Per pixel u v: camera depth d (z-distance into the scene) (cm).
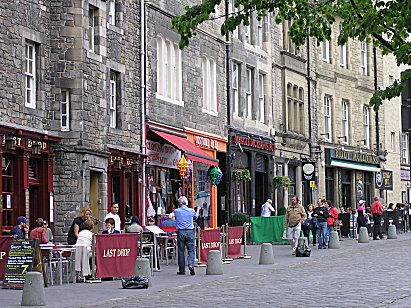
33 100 3225
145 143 3931
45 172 3256
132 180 3816
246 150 4994
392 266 3047
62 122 3341
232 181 4816
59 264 2655
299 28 2783
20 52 3102
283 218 4538
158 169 4109
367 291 2253
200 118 4519
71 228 2875
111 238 2700
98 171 3469
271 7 2603
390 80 7219
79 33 3347
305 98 5825
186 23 2539
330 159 6050
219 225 4734
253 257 3731
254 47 5172
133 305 2094
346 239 5119
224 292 2356
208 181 4584
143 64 3941
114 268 2719
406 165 7581
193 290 2459
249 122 5075
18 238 2555
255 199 5212
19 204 3058
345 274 2794
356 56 6638
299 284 2508
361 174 6688
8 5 3036
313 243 4534
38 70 3247
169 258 3653
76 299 2222
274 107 5409
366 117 6812
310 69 5894
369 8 2661
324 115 6116
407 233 5931
